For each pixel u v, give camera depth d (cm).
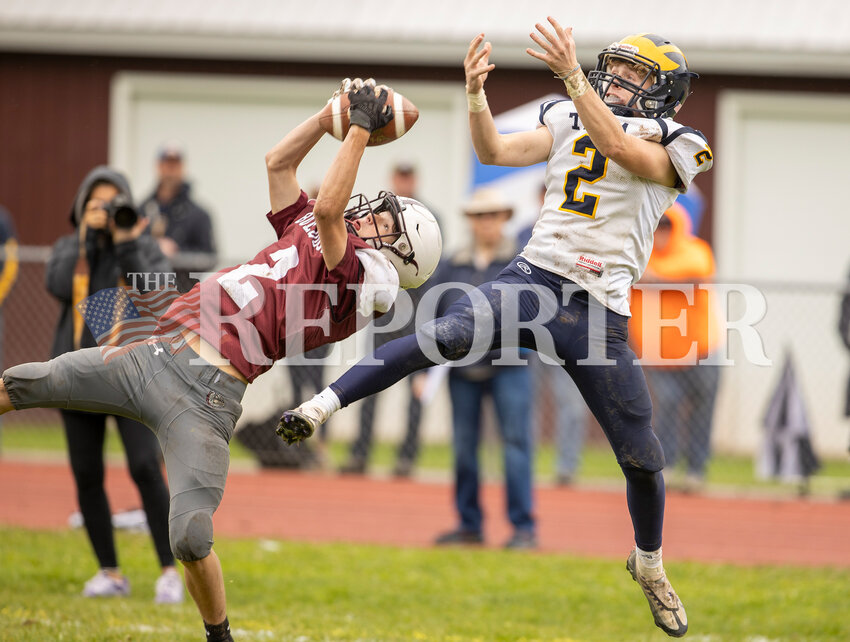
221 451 1549
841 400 3966
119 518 2783
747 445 4119
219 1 4631
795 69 4466
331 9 4594
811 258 4588
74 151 4709
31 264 4044
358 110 1558
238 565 2480
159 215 3622
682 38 4441
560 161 1641
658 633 2080
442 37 4481
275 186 1694
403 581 2416
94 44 4616
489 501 3409
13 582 2256
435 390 3591
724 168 4547
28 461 3806
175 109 4731
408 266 1653
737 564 2672
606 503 3391
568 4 4550
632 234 1622
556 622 2148
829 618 2175
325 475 3703
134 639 1816
